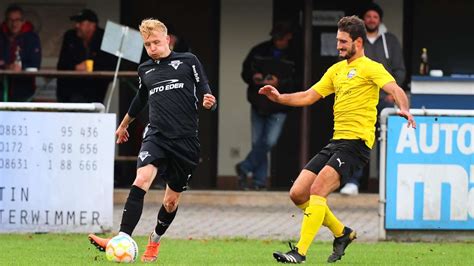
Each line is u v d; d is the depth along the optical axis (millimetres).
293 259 31578
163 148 31469
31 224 41438
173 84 31609
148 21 31922
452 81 50594
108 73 51031
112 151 41125
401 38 58094
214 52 58562
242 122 58469
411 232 41031
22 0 57969
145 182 31328
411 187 40781
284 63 53344
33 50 54469
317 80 58094
